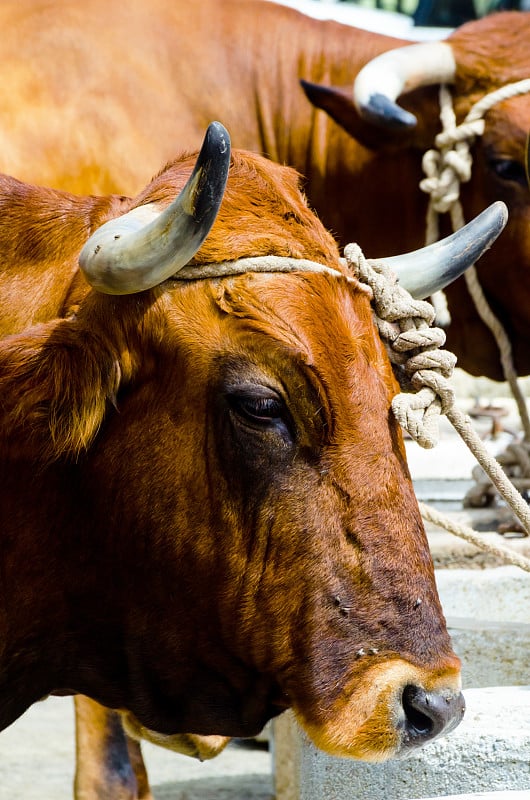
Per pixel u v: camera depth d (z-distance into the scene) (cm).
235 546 502
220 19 1002
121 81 927
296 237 519
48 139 888
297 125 1004
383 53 995
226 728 541
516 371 1007
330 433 494
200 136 955
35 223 566
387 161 992
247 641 507
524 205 951
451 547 862
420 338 534
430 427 516
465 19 1820
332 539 492
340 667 490
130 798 775
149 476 510
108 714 772
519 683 715
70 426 506
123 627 534
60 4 945
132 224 502
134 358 507
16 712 554
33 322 548
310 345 494
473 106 960
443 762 574
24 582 532
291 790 790
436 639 492
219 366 497
